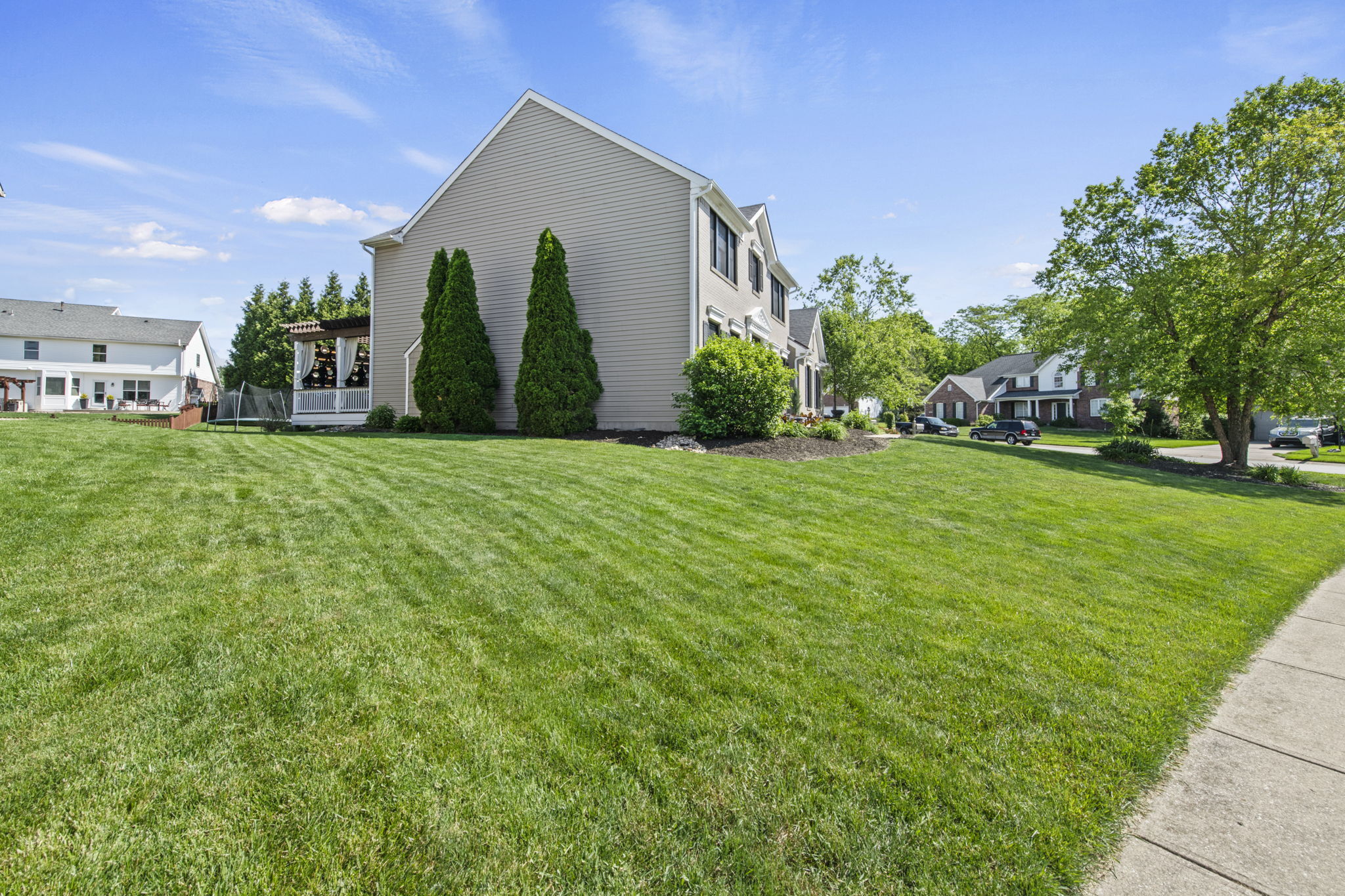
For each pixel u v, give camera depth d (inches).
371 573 156.3
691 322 538.9
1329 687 134.6
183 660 108.6
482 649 122.9
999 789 90.5
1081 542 257.4
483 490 253.9
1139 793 93.0
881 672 124.5
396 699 103.0
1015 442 1282.0
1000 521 283.6
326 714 97.3
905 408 1712.6
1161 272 718.5
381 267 666.8
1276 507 443.2
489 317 614.5
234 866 69.0
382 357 665.0
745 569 182.2
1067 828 83.6
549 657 121.5
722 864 74.0
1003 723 109.1
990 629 151.3
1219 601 192.9
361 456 329.7
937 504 308.7
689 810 82.6
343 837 74.2
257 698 99.7
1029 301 1893.5
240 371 1633.9
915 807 85.4
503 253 609.0
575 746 94.3
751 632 139.5
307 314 1721.2
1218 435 760.3
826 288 1285.7
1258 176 674.2
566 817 80.0
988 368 2187.5
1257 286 660.7
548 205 592.1
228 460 279.3
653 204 553.9
